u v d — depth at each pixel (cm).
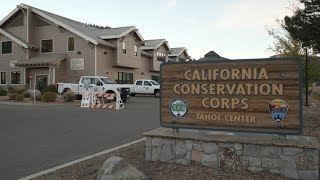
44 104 2442
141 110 2062
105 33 3928
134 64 4206
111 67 3881
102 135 1108
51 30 3812
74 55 3678
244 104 615
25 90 3162
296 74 579
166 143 654
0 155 815
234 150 598
